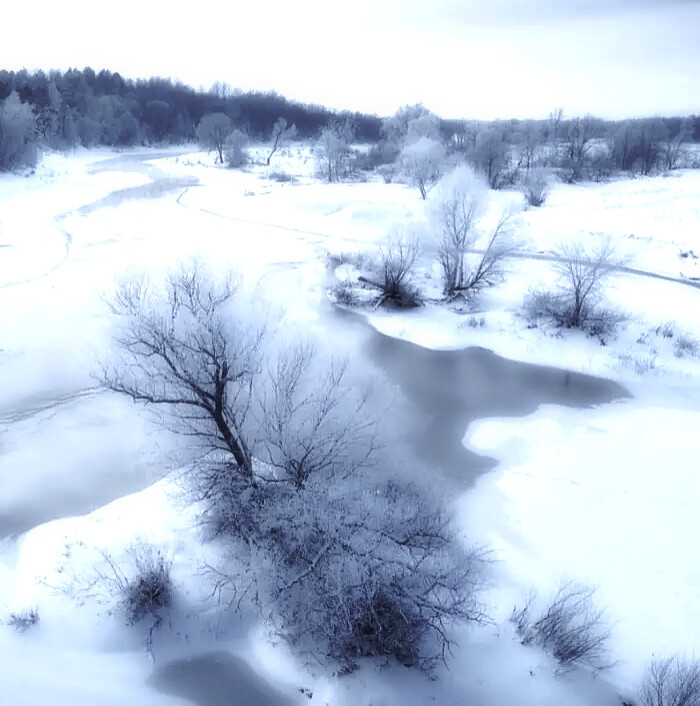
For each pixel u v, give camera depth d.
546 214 43.41
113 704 9.00
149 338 10.95
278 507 10.79
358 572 9.70
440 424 17.78
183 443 12.58
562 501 14.25
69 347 21.30
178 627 10.39
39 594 10.91
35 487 14.44
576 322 24.02
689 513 13.80
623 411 18.58
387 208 44.72
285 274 30.73
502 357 22.48
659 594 11.45
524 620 10.50
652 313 25.34
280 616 10.35
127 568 11.31
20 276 28.48
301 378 13.25
